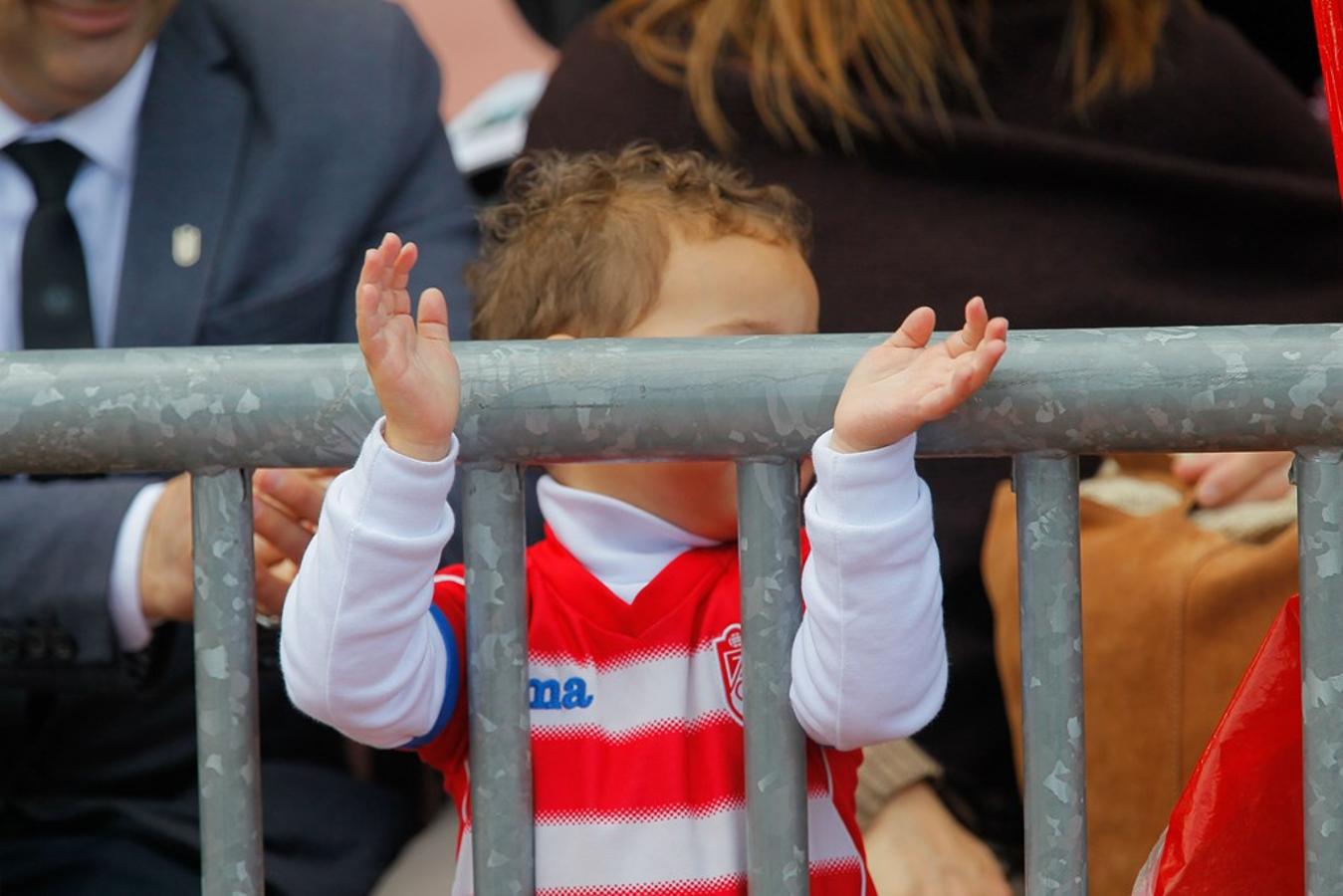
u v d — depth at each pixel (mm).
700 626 4691
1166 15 8266
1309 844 3730
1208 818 3932
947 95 7945
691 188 5508
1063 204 7824
